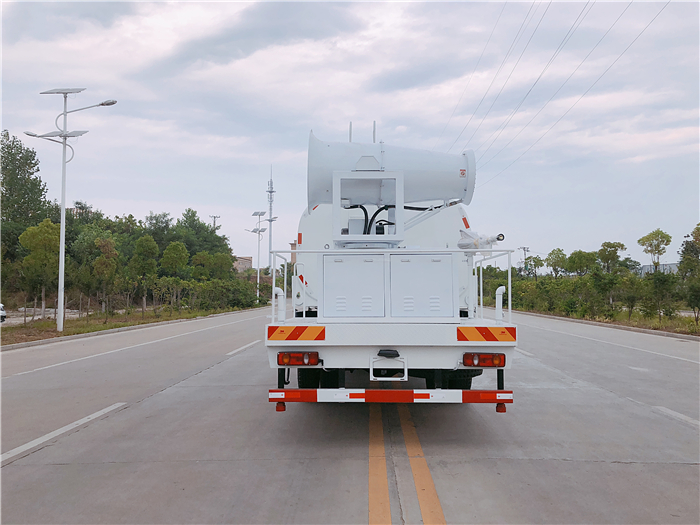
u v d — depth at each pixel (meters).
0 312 17.66
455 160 5.55
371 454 4.59
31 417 6.10
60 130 17.86
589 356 11.19
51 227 27.86
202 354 12.03
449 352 4.58
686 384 7.96
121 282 22.94
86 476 4.12
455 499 3.57
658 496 3.63
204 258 51.28
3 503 3.61
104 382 8.41
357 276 4.73
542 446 4.81
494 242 5.05
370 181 5.31
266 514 3.38
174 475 4.12
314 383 5.78
